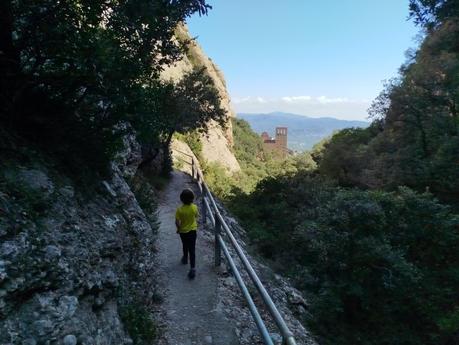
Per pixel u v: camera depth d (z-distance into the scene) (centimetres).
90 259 353
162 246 841
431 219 1600
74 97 418
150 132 467
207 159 4497
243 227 1998
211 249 850
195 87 2173
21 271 266
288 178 3136
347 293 1264
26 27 318
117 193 557
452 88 2686
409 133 3362
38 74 385
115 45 357
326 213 1498
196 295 603
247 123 11438
